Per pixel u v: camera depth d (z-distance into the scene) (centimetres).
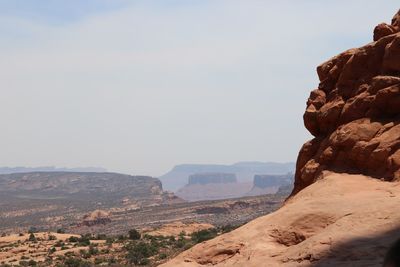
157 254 8269
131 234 10412
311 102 2855
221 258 1831
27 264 7956
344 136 2420
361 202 1855
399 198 1809
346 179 2225
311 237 1669
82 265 7519
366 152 2300
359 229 1595
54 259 8344
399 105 2334
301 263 1513
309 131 2850
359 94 2533
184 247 8500
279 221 1894
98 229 19938
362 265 1344
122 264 7525
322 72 2867
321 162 2530
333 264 1414
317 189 2200
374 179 2197
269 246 1777
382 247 1426
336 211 1806
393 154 2183
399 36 2395
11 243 10506
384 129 2323
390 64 2427
